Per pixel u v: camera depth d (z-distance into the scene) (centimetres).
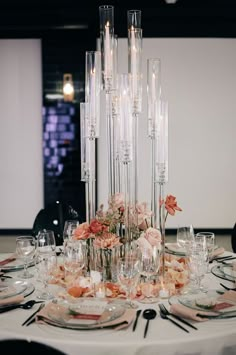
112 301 199
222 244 680
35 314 186
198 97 745
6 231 767
